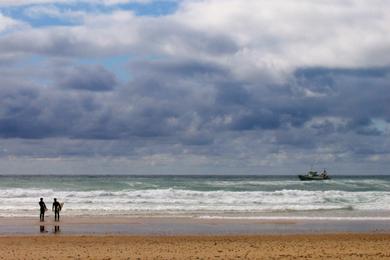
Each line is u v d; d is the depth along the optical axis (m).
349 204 46.25
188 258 18.73
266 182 83.31
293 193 54.06
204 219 34.53
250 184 77.00
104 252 20.56
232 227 30.47
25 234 27.25
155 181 90.19
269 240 24.78
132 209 41.09
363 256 19.17
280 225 31.53
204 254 19.83
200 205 44.66
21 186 72.94
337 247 22.14
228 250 21.11
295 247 22.16
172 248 21.89
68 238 25.47
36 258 18.75
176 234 27.33
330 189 73.19
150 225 31.34
